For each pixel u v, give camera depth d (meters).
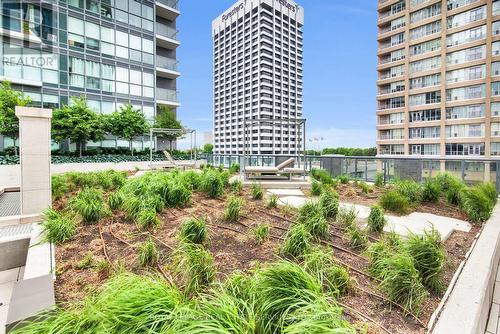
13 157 12.61
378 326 1.84
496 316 2.56
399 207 5.22
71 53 17.38
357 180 9.16
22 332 1.50
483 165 7.71
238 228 3.88
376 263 2.52
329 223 4.14
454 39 34.84
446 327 1.81
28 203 4.68
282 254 2.90
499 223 4.43
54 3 16.53
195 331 1.21
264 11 95.19
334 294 2.15
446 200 6.14
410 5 39.00
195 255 2.41
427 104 37.50
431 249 2.48
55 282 2.42
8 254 3.57
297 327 1.32
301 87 110.38
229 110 111.81
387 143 42.31
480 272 2.62
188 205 5.25
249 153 15.69
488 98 31.73
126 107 17.97
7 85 13.60
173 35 24.83
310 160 12.58
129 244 3.31
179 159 20.80
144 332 1.37
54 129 14.12
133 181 6.16
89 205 4.28
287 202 5.36
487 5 31.73
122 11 19.81
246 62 101.69
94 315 1.42
